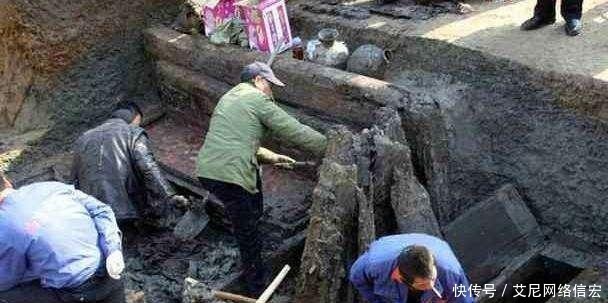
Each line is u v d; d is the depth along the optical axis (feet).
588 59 15.08
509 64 15.44
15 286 11.64
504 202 15.61
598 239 15.24
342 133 13.73
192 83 18.95
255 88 14.24
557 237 15.71
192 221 16.47
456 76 16.46
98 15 19.16
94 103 19.84
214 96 18.45
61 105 19.26
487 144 16.39
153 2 20.13
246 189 13.93
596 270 13.80
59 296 11.67
